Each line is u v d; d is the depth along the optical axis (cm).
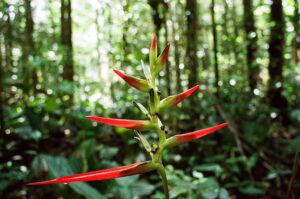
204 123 434
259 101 571
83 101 507
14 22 571
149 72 98
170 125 445
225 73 629
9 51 662
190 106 457
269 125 471
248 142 379
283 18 536
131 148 382
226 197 224
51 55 539
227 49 612
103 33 695
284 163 369
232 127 380
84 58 1051
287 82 640
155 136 361
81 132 405
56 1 818
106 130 454
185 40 512
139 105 99
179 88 471
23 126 425
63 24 761
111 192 263
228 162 325
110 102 536
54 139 472
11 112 449
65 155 429
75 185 236
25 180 318
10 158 381
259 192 288
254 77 596
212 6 500
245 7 639
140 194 274
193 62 487
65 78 681
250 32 590
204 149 378
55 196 316
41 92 691
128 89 531
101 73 741
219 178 325
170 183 241
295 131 480
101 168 293
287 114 527
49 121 501
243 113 492
